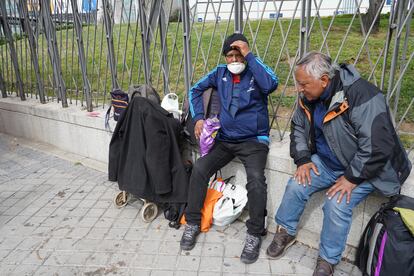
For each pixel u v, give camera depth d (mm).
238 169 3105
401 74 2529
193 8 3279
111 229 3059
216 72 2938
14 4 5078
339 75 2184
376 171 2088
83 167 4312
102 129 4113
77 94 4805
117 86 4207
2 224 3195
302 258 2607
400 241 1974
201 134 2822
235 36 2709
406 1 2352
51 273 2564
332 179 2422
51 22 4426
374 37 5160
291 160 2730
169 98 3441
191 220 2816
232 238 2871
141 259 2672
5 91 5727
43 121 4918
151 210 3166
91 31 5523
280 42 5602
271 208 2984
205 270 2533
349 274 2428
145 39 3711
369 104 2055
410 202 2111
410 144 3092
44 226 3141
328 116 2203
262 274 2473
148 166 2906
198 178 2791
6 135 5594
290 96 4328
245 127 2768
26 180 4047
